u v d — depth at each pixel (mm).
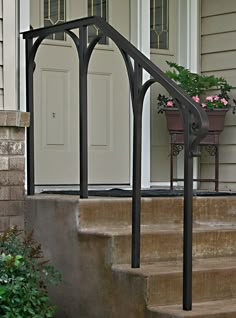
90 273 4715
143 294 4379
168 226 5090
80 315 4770
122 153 6449
